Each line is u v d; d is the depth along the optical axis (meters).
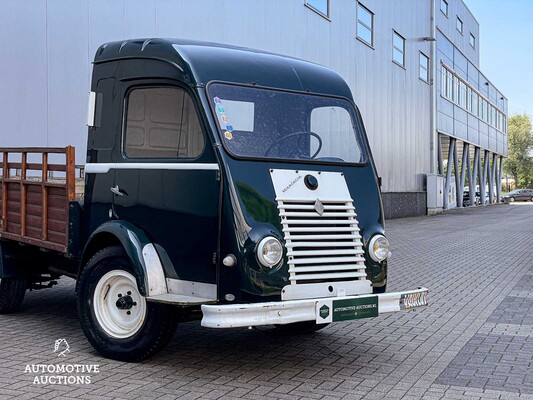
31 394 5.22
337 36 25.38
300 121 6.43
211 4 17.16
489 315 8.67
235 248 5.59
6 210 7.79
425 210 37.28
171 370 5.94
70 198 6.66
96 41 13.84
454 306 9.27
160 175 6.10
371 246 6.26
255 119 6.17
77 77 13.48
